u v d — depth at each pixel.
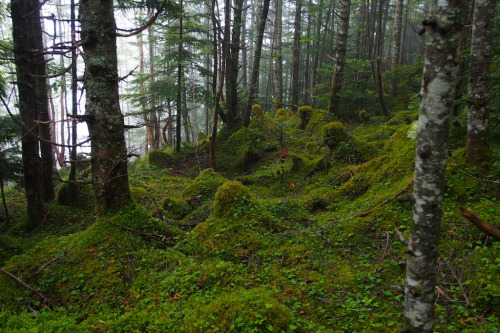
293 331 3.55
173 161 15.19
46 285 4.83
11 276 4.77
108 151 5.84
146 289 4.58
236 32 15.15
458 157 6.26
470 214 2.22
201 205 8.24
